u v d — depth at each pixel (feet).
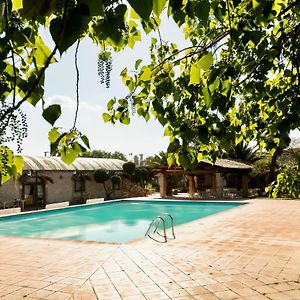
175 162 8.70
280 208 60.13
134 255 27.14
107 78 6.95
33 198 85.30
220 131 8.17
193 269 22.89
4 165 5.76
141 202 85.97
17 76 4.93
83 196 97.81
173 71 10.19
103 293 18.88
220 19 6.57
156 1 3.35
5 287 20.35
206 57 6.18
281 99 9.79
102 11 3.01
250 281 20.20
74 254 28.35
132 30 8.50
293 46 8.12
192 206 79.05
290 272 21.80
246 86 10.19
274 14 6.68
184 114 9.61
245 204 69.00
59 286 20.27
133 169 109.91
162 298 17.89
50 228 55.67
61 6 3.01
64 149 5.47
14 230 53.78
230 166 88.22
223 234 35.63
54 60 4.68
